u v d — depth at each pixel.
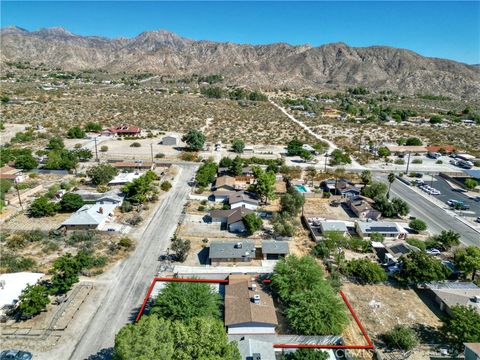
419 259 52.62
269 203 82.56
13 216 72.25
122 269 55.41
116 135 146.38
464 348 39.44
